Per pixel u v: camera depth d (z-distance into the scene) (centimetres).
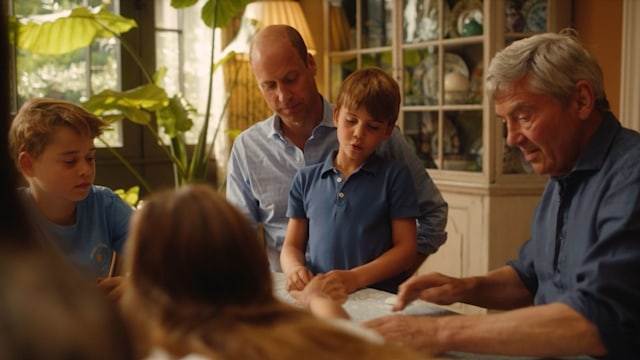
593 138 119
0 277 39
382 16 370
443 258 345
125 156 381
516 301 139
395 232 153
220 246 65
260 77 178
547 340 102
